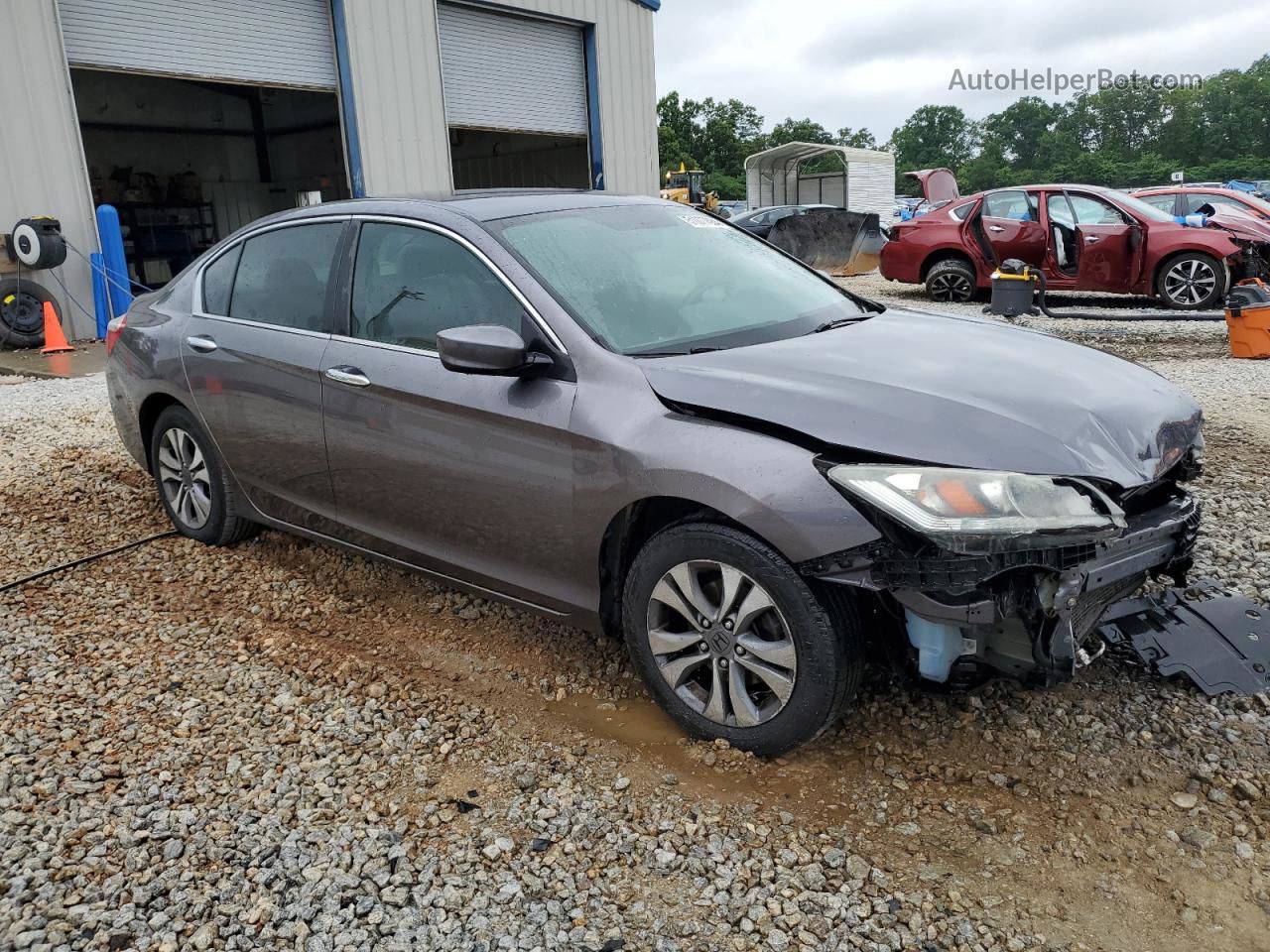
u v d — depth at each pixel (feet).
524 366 9.76
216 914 7.48
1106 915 7.30
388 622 12.65
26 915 7.48
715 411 8.98
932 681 8.71
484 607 12.94
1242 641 10.21
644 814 8.59
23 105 36.55
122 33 39.83
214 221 73.05
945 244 44.55
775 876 7.78
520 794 8.94
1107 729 9.53
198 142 71.67
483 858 8.07
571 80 58.39
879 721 9.83
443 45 51.29
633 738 9.81
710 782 9.00
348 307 12.06
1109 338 33.68
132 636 12.36
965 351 10.48
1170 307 39.55
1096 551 8.37
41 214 37.29
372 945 7.14
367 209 12.26
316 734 10.01
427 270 11.32
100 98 65.31
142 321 15.34
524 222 11.35
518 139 67.72
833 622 8.49
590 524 9.68
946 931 7.17
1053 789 8.73
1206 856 7.85
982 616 8.05
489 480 10.45
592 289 10.62
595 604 10.07
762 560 8.59
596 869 7.93
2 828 8.54
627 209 12.57
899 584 8.07
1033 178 464.65
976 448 8.24
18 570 14.61
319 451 12.32
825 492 8.23
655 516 9.93
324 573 14.20
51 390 28.68
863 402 8.75
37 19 36.68
